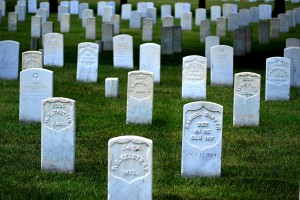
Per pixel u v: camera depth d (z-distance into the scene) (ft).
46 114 74.79
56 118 74.79
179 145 87.51
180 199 68.23
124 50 141.59
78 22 217.97
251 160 82.38
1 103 107.04
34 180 72.74
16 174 74.33
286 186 72.84
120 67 142.10
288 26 205.87
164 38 164.76
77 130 93.86
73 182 72.43
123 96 115.24
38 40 159.74
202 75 112.68
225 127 96.37
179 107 107.65
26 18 222.69
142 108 96.58
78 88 120.37
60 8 215.31
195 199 68.28
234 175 76.28
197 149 74.38
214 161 74.59
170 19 192.03
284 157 83.71
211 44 144.87
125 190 63.31
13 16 195.52
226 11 228.02
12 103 107.34
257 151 85.97
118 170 63.16
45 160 75.41
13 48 123.65
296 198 69.56
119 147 62.95
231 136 91.97
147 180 63.10
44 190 69.87
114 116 101.50
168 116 101.81
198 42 185.57
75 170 76.33
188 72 112.88
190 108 74.02
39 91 94.58
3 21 214.48
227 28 213.05
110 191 63.36
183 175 74.79
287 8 253.85
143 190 63.26
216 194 69.92
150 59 126.82
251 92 96.22
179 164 79.51
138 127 95.40
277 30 195.42
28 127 93.66
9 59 123.65
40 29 185.98
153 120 98.99
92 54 125.29
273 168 79.36
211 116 73.97
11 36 187.73
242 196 69.67
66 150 75.15
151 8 215.92
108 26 168.55
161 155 82.79
